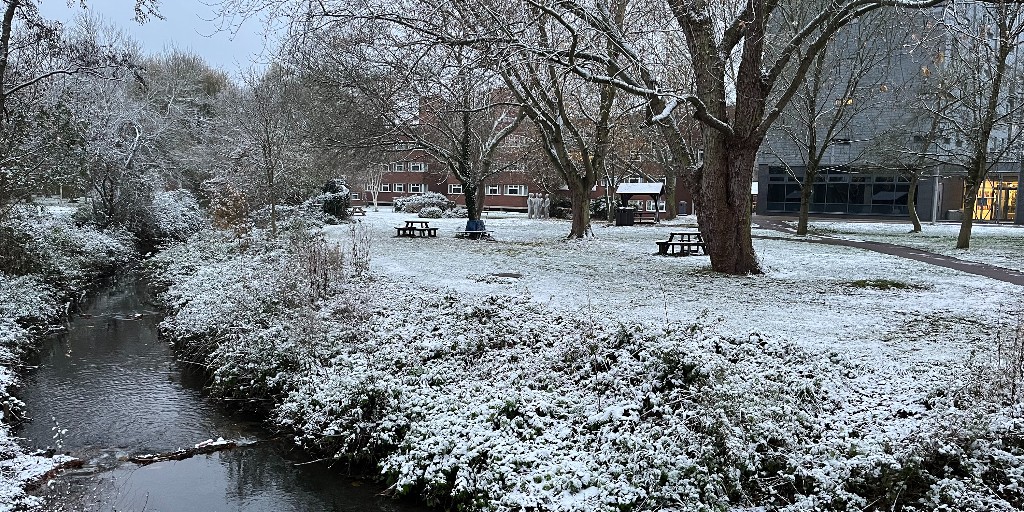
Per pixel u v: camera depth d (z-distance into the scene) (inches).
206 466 262.8
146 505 228.4
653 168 1851.6
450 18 534.6
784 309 406.6
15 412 307.3
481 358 310.8
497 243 895.7
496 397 262.7
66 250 679.7
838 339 328.5
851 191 1854.1
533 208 1772.9
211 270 566.6
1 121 552.7
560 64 512.7
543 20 570.6
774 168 1931.6
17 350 388.2
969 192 839.1
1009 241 973.8
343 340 344.5
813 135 1087.6
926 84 1003.9
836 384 257.9
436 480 225.3
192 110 1620.3
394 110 939.3
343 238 932.6
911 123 1160.2
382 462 249.8
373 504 232.1
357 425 264.5
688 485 193.9
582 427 238.1
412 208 1934.1
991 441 199.3
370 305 395.5
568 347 297.1
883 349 309.6
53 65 640.4
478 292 458.3
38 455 264.4
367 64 890.7
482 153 1062.4
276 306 400.2
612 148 1315.2
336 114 979.9
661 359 262.4
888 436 211.0
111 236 871.7
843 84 1341.0
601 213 1692.9
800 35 511.2
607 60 525.0
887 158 1174.3
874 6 478.6
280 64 924.6
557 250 791.7
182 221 1079.6
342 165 1164.5
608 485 202.5
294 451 278.8
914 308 411.2
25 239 578.2
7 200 590.9
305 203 1195.3
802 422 223.6
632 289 482.0
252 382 328.5
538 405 253.8
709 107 538.6
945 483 184.7
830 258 703.7
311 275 431.5
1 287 481.7
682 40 678.5
